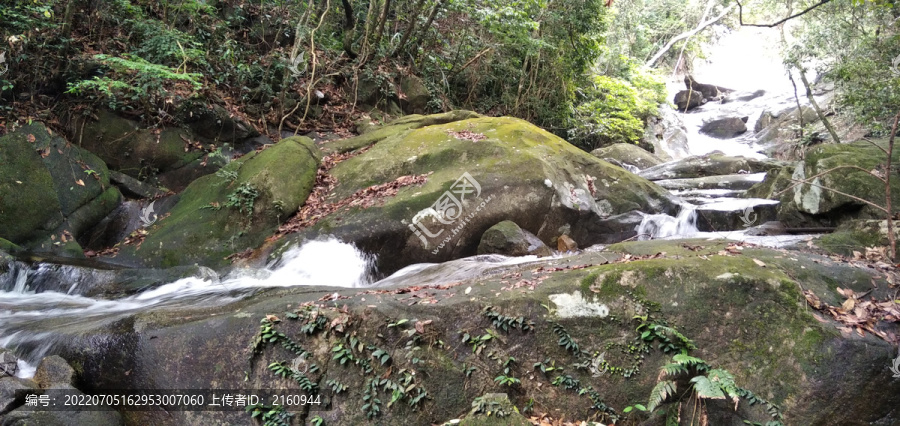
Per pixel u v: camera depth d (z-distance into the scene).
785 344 3.89
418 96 11.70
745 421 3.82
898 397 3.72
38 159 7.25
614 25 21.44
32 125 7.51
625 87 16.19
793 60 12.05
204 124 9.03
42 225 7.03
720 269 4.24
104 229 7.73
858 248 5.32
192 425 3.96
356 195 7.46
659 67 25.92
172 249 6.93
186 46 9.39
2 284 5.99
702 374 3.96
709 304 4.11
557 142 8.63
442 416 3.93
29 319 4.99
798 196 7.02
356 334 4.09
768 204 7.66
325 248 6.56
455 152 7.91
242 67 9.85
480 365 4.06
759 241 6.05
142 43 8.95
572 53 14.04
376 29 11.62
